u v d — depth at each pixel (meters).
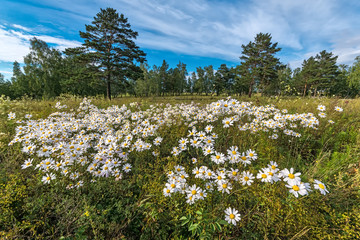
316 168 2.35
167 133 4.14
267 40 27.41
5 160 2.78
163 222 1.88
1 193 1.91
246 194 1.95
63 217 1.80
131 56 21.75
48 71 32.50
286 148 3.38
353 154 2.65
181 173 2.14
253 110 4.26
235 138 3.34
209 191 1.99
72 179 2.32
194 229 1.47
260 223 1.68
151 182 2.26
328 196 1.86
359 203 1.83
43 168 2.42
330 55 38.03
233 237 1.64
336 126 3.79
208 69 59.03
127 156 2.92
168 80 61.84
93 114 4.79
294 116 3.68
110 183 2.44
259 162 2.79
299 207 1.70
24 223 1.72
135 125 4.04
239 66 32.84
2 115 4.81
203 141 2.76
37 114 5.48
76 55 19.61
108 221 1.94
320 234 1.51
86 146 2.78
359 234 1.42
